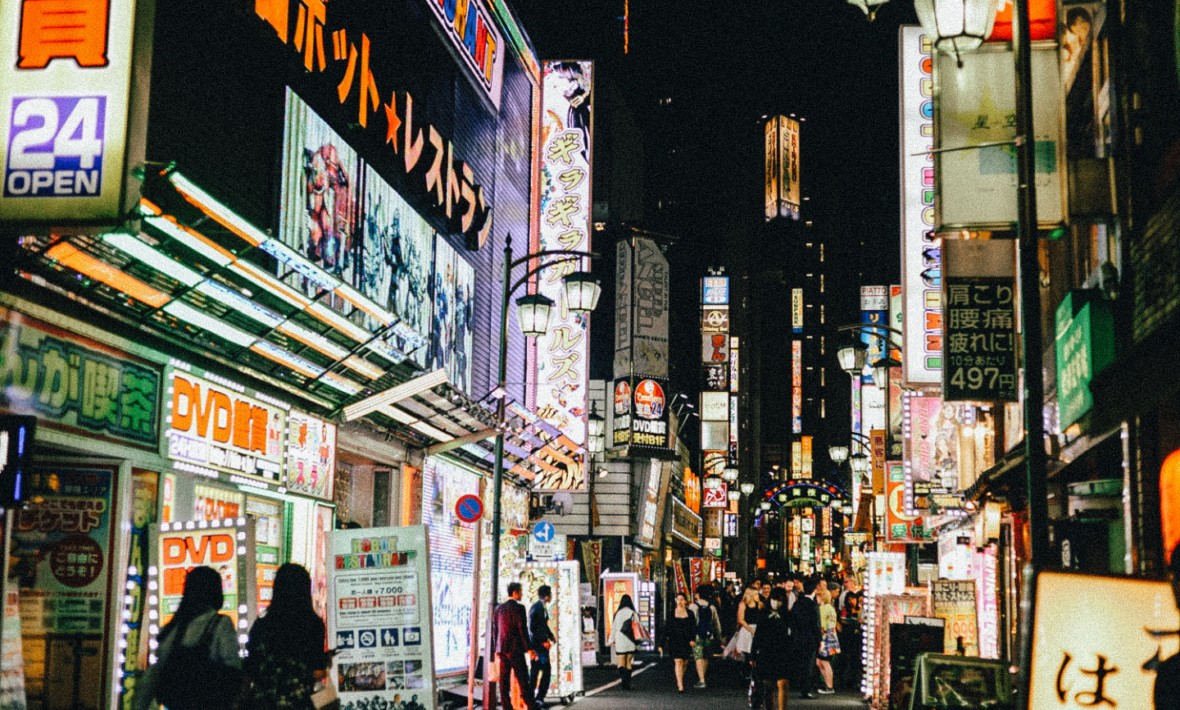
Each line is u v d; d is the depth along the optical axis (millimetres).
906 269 19188
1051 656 6539
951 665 10078
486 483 26672
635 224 54188
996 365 14906
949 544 24328
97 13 9438
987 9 10430
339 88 17469
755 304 132250
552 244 33344
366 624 12195
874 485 34938
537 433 24688
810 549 102062
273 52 15188
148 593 10133
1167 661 4973
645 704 21438
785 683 16953
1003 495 16969
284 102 15445
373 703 12055
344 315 13453
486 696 17781
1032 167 9359
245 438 14117
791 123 137250
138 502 11641
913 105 19484
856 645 27844
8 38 9406
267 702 8008
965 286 15141
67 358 10273
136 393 11547
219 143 13688
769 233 136875
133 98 9352
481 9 26938
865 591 23547
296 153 15852
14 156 9273
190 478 12742
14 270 9445
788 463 129375
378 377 16672
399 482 20516
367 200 18828
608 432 43594
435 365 22875
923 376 18922
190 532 10141
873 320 49469
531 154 33250
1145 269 10156
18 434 7027
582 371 32844
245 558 10062
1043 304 15430
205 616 7977
